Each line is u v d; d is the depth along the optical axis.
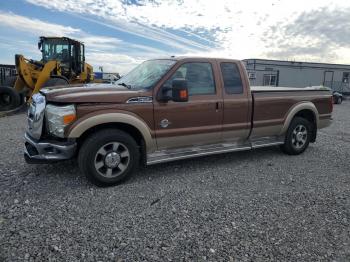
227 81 5.17
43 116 4.09
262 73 31.42
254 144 5.66
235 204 3.79
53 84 12.33
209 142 5.11
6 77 14.34
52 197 3.82
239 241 2.96
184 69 4.74
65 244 2.81
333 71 34.06
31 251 2.69
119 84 5.03
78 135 3.91
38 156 4.06
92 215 3.39
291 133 6.07
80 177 4.52
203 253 2.75
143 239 2.95
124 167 4.32
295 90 6.05
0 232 2.96
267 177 4.83
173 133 4.62
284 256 2.73
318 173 5.09
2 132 7.73
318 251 2.83
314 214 3.57
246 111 5.35
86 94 4.02
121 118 4.13
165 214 3.47
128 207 3.62
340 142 7.73
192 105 4.73
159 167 5.18
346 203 3.90
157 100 4.43
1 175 4.51
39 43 14.27
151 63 5.28
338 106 22.48
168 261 2.62
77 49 14.82
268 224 3.30
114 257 2.65
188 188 4.27
